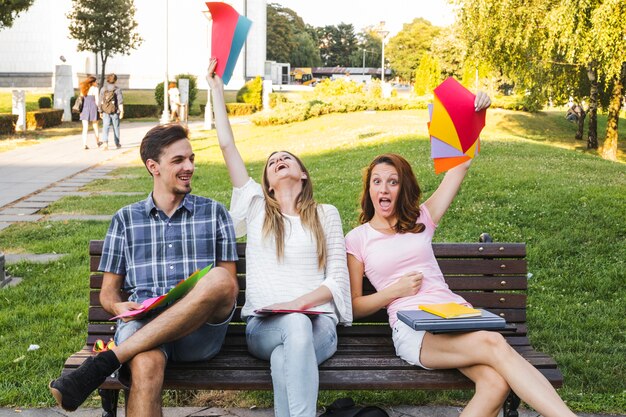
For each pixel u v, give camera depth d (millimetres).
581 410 4055
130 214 3781
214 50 4066
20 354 4711
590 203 8867
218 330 3535
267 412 4102
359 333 4039
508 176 11000
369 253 4000
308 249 3863
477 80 39406
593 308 5773
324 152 17000
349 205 9539
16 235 8898
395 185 3984
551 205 8859
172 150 3695
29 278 6719
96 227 9312
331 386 3395
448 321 3406
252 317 3766
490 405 3240
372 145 17125
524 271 4102
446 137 3730
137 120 35594
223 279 3316
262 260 3877
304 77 105875
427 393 4332
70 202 11578
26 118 27188
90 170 16297
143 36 59906
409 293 3832
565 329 5312
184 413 4078
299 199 3980
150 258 3764
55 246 8117
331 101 30188
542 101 24062
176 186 3729
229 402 4238
